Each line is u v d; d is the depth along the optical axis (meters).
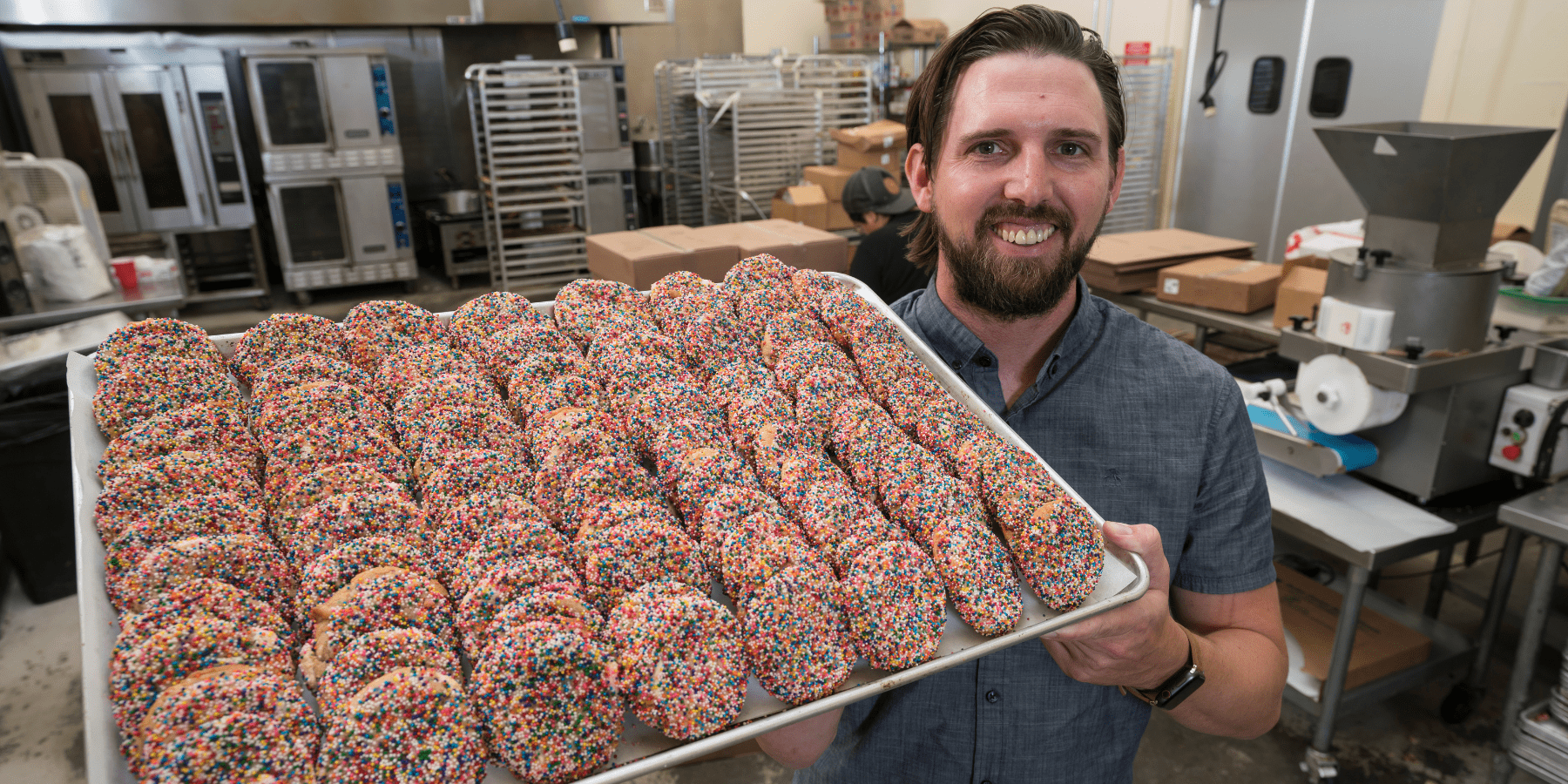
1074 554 0.81
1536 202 3.88
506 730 0.63
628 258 2.85
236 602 0.69
